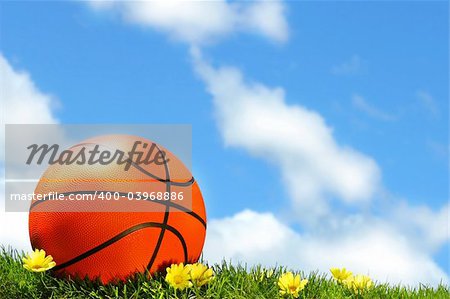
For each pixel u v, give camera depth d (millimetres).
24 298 1663
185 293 1646
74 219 1623
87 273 1639
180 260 1670
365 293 1705
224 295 1656
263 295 1660
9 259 1809
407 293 1750
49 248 1652
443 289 1786
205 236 1733
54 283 1678
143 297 1637
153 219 1627
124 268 1632
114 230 1616
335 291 1724
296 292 1641
